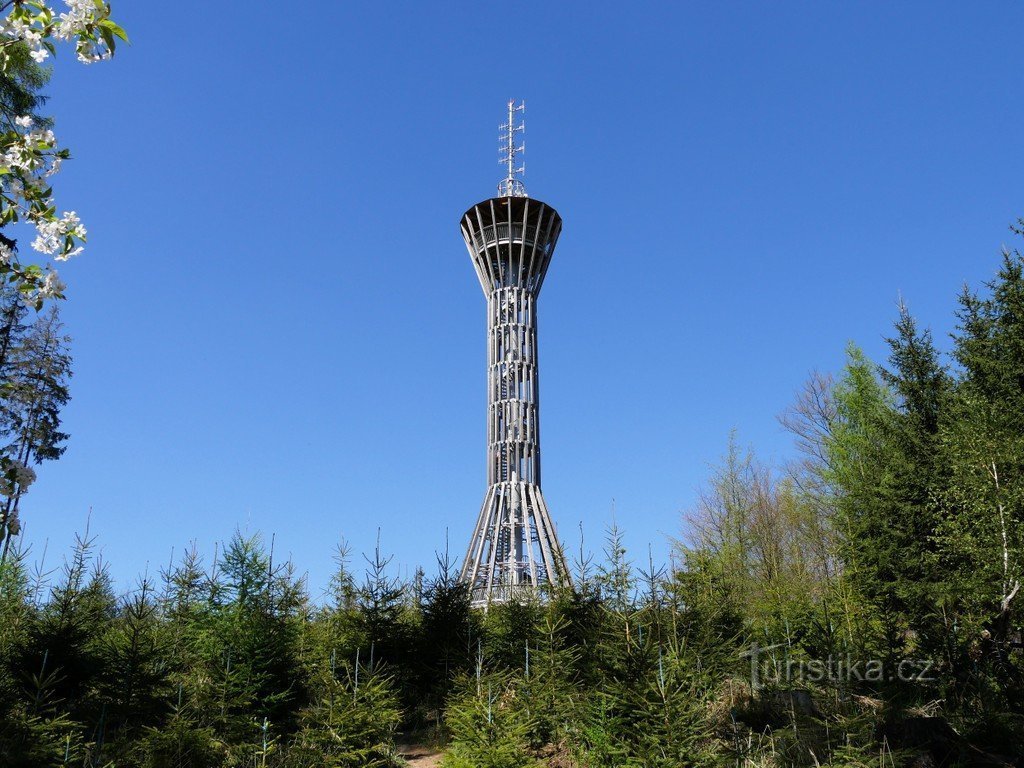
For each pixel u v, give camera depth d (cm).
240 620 1541
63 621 1465
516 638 1850
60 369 3709
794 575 2664
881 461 2372
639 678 1171
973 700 1422
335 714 1247
